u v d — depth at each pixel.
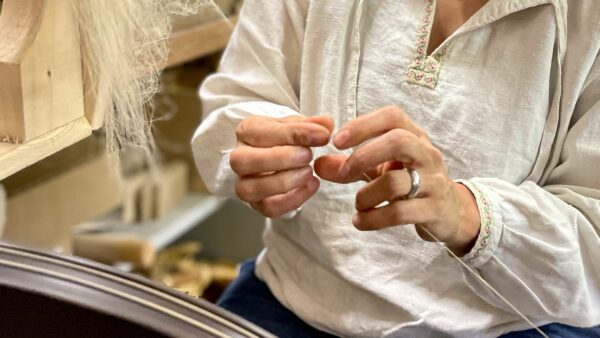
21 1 0.61
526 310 0.75
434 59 0.77
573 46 0.74
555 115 0.75
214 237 1.97
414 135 0.65
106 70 0.65
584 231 0.74
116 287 0.56
